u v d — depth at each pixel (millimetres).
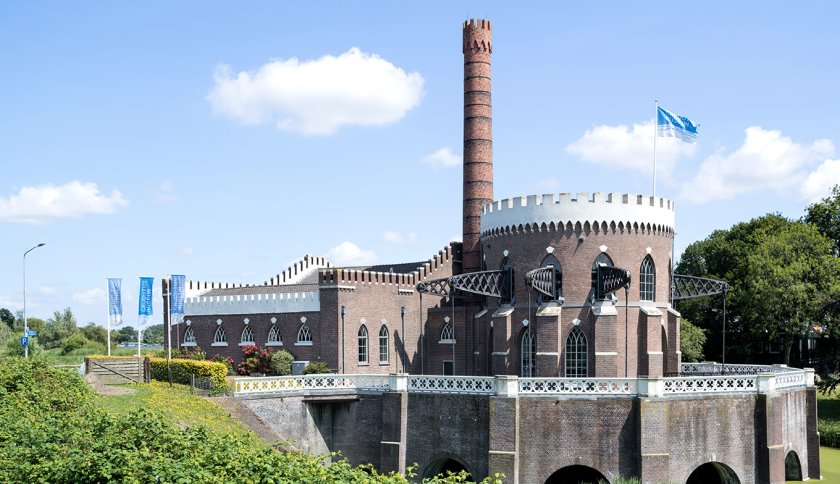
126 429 30719
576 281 62094
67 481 25516
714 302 102688
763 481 50281
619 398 48844
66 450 28500
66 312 145125
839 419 74562
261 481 25344
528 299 63781
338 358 70938
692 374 67125
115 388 52562
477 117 82000
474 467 51094
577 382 49500
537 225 63688
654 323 61062
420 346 79438
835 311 80812
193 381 55781
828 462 61594
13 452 28203
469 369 76312
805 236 88125
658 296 63906
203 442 29312
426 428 53344
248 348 75062
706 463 51500
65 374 44281
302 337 74375
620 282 58469
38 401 38469
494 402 49844
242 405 51938
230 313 80062
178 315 68750
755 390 51031
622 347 60812
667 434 48188
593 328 60750
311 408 56062
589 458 48969
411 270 83250
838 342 86688
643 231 63031
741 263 96000
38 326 161625
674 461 48469
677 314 64500
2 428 31547
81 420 32781
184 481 24453
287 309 75438
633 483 46875
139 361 59469
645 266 63531
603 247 61938
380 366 74750
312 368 68688
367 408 56062
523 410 49812
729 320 101562
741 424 50406
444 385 52938
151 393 50375
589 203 62125
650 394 48156
